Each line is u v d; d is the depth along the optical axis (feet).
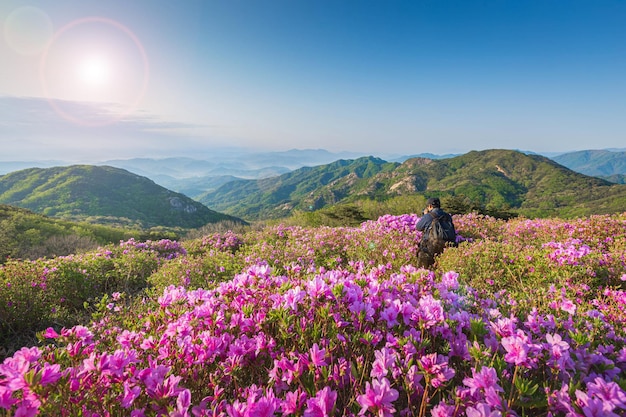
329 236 35.88
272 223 96.22
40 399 5.57
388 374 7.39
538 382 7.02
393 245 28.73
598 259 18.04
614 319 10.30
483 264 20.52
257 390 6.85
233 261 30.17
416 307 9.59
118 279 30.99
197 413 6.14
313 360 6.84
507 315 10.26
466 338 8.09
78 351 7.31
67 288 26.27
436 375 6.16
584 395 5.27
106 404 6.51
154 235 139.03
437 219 25.22
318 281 9.32
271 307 9.18
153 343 8.50
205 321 9.13
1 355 18.42
